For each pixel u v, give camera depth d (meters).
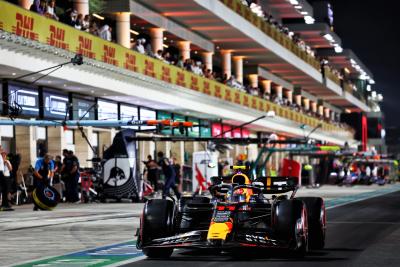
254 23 70.31
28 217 30.72
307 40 114.38
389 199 46.44
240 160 28.62
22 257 17.88
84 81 41.53
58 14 52.00
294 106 93.94
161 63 50.09
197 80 56.53
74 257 17.73
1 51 34.06
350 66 138.38
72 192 41.53
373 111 161.75
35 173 35.28
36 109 41.44
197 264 15.98
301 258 16.77
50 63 37.94
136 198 42.22
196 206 18.02
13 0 43.06
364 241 20.30
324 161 80.25
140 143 56.69
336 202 42.47
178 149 61.97
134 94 47.84
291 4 96.00
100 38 41.91
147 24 60.28
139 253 18.31
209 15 61.31
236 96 65.75
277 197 17.92
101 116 48.81
